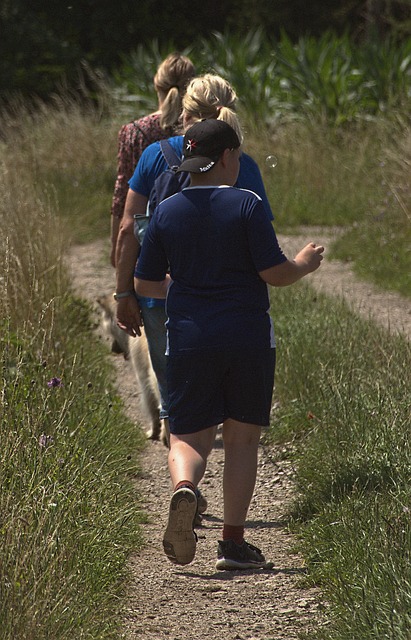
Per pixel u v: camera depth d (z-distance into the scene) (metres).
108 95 74.19
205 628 12.97
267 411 14.39
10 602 11.33
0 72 92.06
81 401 20.56
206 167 13.87
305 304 30.31
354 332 25.30
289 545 16.22
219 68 69.81
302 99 66.88
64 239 32.72
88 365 24.81
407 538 13.33
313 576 14.44
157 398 22.06
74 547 13.58
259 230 13.57
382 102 65.19
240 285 13.83
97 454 18.22
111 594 13.56
